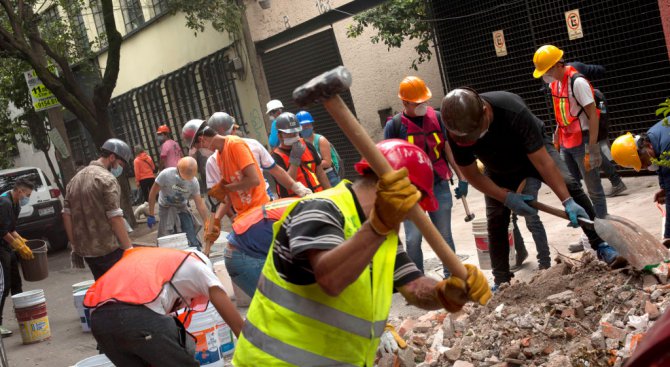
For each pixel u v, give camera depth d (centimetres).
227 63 1906
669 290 468
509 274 628
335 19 1562
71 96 1722
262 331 281
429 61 1438
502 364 458
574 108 745
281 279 277
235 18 1725
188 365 445
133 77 2444
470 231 933
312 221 260
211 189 666
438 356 497
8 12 1662
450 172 723
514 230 730
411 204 235
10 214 932
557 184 525
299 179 819
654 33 1028
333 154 928
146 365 449
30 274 959
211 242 697
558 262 574
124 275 443
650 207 833
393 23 1328
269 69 1794
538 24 1189
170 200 1011
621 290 486
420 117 685
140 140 2522
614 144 591
